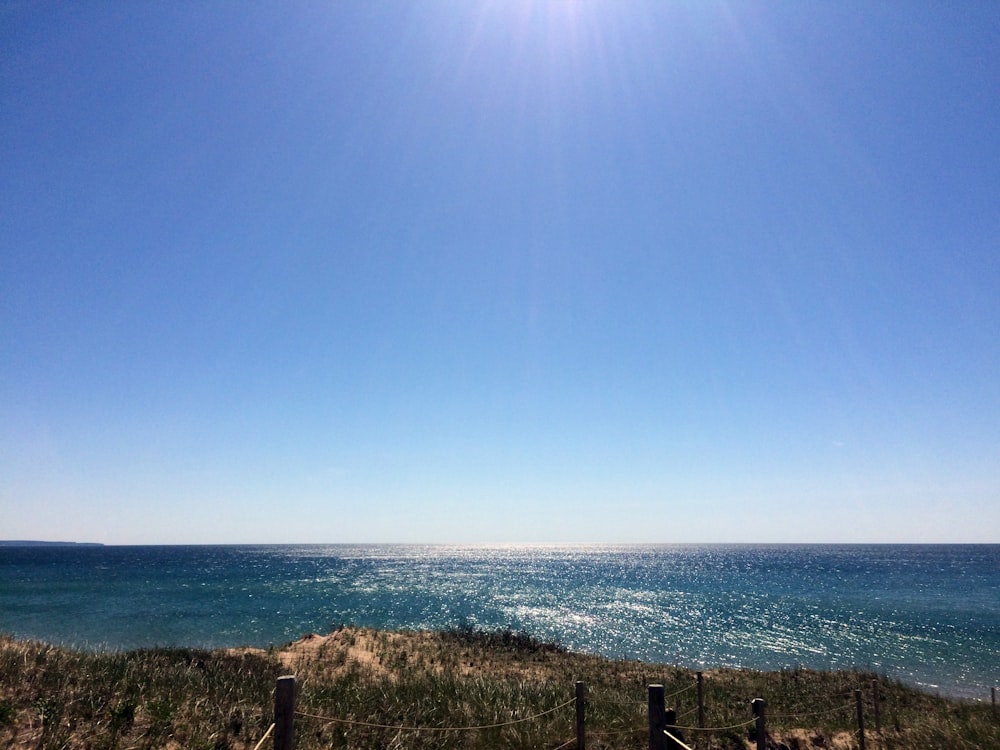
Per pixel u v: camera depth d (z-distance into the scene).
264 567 119.75
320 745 10.06
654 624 44.28
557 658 26.67
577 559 175.38
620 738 11.59
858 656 33.47
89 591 63.41
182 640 33.25
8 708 9.09
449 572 107.44
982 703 19.59
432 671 20.06
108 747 8.73
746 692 20.33
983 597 64.31
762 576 101.50
